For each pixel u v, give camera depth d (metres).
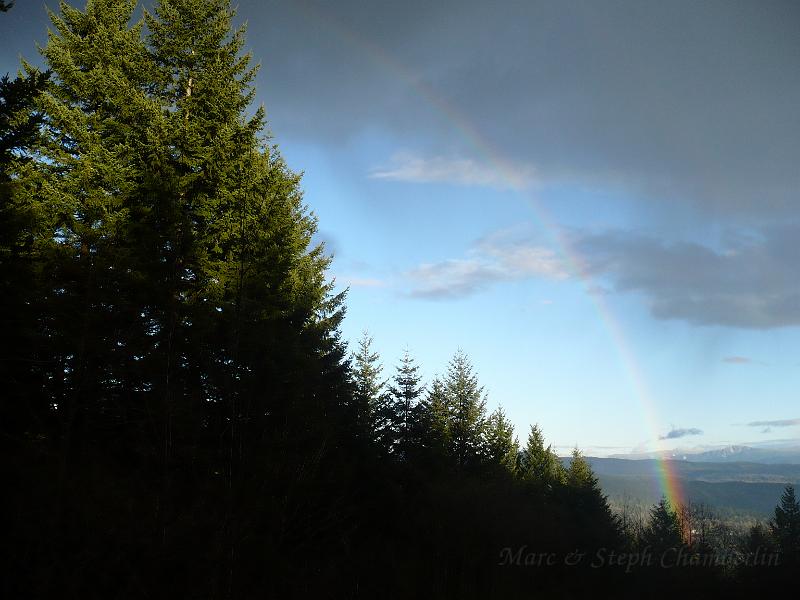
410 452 31.23
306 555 14.76
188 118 19.69
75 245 14.36
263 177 18.06
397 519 21.14
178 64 21.61
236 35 22.28
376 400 35.31
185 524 10.52
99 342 11.99
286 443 13.33
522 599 20.52
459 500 21.56
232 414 12.77
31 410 11.05
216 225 17.27
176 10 21.78
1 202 12.36
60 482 9.67
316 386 16.02
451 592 18.73
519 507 23.92
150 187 15.21
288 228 21.16
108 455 12.27
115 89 17.69
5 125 11.87
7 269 12.06
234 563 11.38
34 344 12.16
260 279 15.90
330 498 15.52
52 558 8.95
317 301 26.61
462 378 44.44
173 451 11.85
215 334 14.54
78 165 15.80
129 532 9.72
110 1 20.27
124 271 13.02
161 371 12.80
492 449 43.94
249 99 21.69
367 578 17.34
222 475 12.30
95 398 12.48
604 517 52.69
